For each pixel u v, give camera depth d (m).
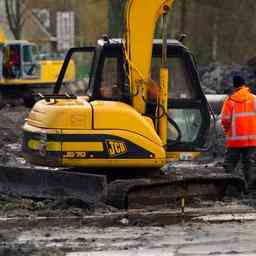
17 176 26.72
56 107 24.95
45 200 25.84
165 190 25.59
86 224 23.22
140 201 25.25
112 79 25.84
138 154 24.84
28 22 167.12
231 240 21.31
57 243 21.05
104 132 24.72
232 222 23.47
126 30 25.50
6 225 23.12
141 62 25.58
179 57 25.75
